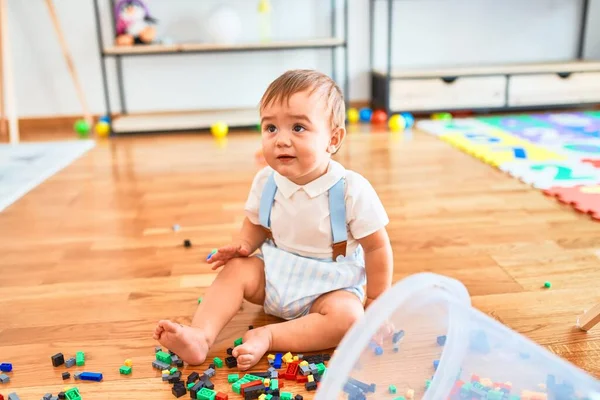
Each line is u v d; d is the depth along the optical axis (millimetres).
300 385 826
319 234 952
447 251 1284
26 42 2883
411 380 743
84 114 2949
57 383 847
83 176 2035
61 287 1169
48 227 1528
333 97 919
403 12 3027
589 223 1425
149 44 2727
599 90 2922
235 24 2750
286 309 953
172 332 835
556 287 1101
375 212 939
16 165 2170
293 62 3020
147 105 3012
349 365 607
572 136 2373
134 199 1754
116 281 1190
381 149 2295
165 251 1342
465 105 2881
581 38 3160
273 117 893
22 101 2957
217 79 3008
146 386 838
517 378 721
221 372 867
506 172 1904
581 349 897
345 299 912
